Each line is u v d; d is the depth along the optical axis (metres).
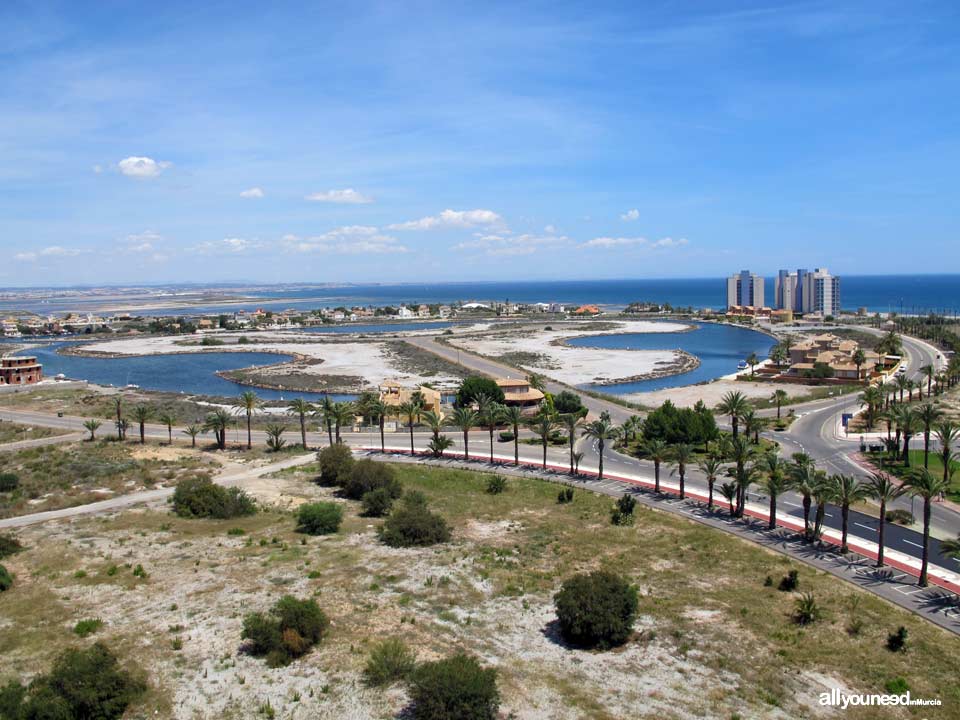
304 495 104.06
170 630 58.06
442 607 62.50
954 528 83.00
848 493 73.81
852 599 63.34
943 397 164.00
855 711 46.53
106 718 45.34
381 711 46.41
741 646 55.22
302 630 55.19
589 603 55.59
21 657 53.38
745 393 186.50
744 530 82.88
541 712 46.06
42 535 84.19
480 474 113.25
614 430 112.81
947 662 52.66
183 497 94.88
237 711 46.62
